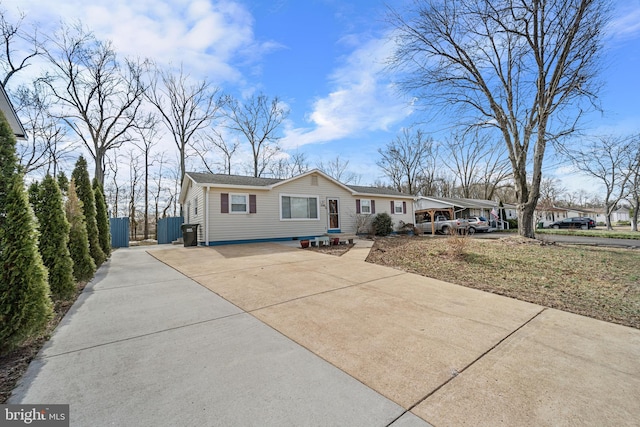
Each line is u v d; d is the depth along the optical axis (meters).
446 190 40.50
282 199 14.33
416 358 2.80
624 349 3.00
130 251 11.66
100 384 2.34
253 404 2.08
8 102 4.85
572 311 4.18
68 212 5.93
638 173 21.22
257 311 4.16
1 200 3.21
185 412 1.99
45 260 4.53
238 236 12.93
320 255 9.17
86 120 17.83
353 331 3.46
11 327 2.88
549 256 8.17
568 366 2.65
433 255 8.48
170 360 2.75
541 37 10.05
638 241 12.48
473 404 2.09
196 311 4.17
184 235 12.42
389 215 18.44
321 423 1.88
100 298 4.85
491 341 3.18
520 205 11.39
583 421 1.91
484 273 6.52
